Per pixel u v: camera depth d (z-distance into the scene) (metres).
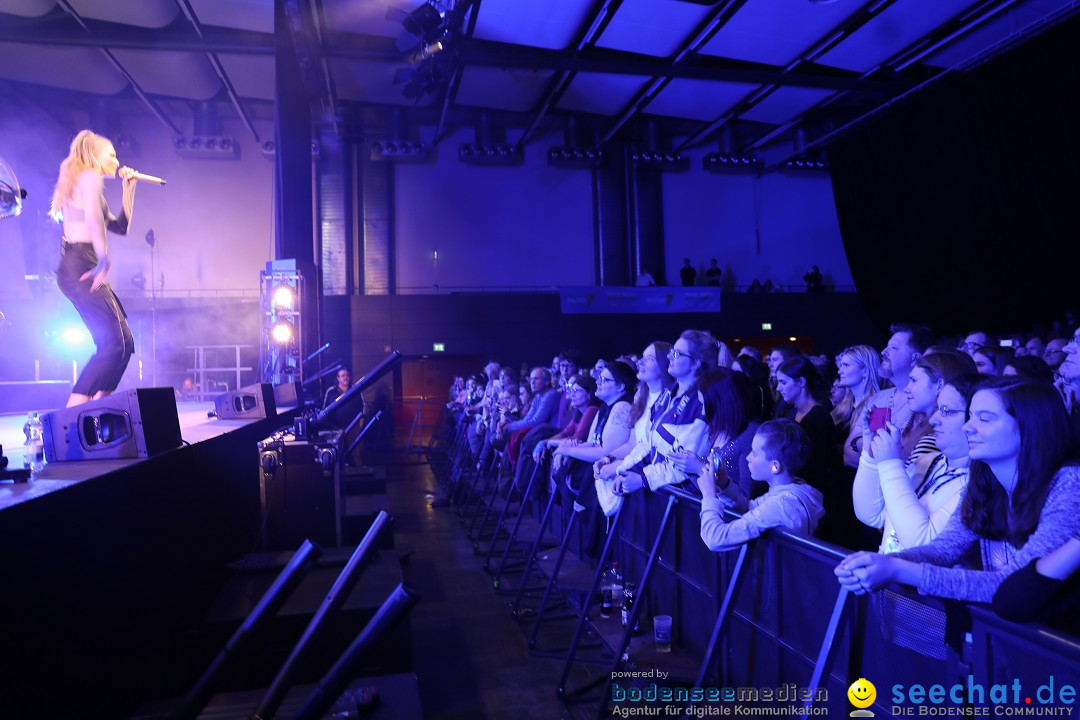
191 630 2.69
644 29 12.15
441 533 6.75
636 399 4.10
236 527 3.58
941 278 14.62
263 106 16.17
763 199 18.78
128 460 2.33
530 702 3.26
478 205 18.02
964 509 1.73
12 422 5.38
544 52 13.02
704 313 17.34
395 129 17.08
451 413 12.21
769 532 2.28
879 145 15.05
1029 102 11.76
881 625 1.78
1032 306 12.98
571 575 3.86
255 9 11.56
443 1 10.80
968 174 13.29
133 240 16.45
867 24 12.01
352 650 1.28
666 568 3.24
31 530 1.53
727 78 13.38
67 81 14.30
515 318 16.92
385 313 16.62
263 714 1.32
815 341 17.67
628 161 18.33
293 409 5.05
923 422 2.64
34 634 1.53
